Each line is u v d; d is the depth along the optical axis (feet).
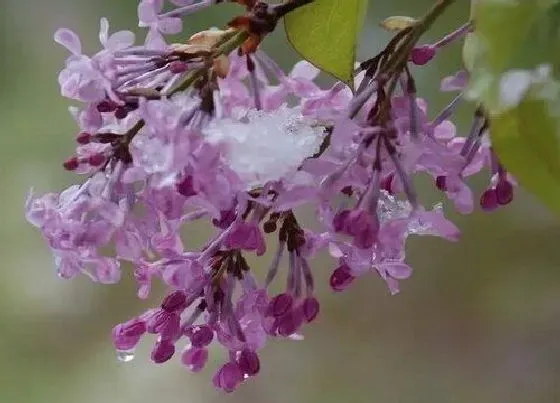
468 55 1.87
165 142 1.86
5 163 3.16
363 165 1.88
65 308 3.12
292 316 1.93
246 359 1.96
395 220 1.88
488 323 2.97
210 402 3.00
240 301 1.94
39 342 3.11
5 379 3.07
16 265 3.14
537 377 2.88
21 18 3.22
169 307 1.93
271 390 3.05
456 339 2.98
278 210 1.89
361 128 1.87
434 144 1.90
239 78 1.99
